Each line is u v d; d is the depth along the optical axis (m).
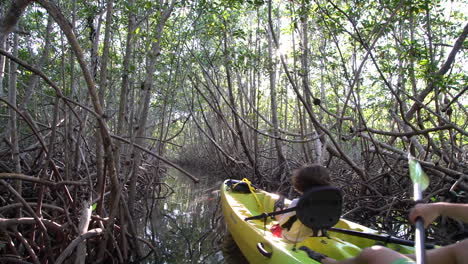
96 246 4.84
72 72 6.07
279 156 12.15
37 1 3.27
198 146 25.55
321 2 7.59
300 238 3.97
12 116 4.62
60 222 4.87
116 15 8.42
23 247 4.50
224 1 8.09
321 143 9.51
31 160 7.57
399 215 7.23
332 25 7.45
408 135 6.64
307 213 3.24
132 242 5.42
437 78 6.44
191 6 8.06
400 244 3.56
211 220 8.47
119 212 5.21
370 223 7.49
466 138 8.54
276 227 4.52
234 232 5.55
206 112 21.44
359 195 8.02
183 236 7.07
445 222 6.00
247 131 14.50
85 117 6.73
